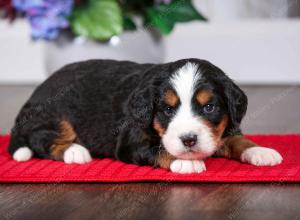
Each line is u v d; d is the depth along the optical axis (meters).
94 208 1.02
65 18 1.57
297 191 1.06
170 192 1.07
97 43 1.66
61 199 1.05
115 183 1.11
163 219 0.97
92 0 1.60
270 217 0.97
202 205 1.02
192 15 1.64
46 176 1.12
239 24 2.35
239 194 1.05
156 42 1.71
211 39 2.37
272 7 2.38
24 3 1.55
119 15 1.60
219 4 2.39
